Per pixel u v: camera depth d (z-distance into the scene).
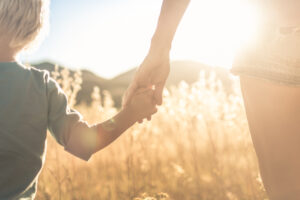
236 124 4.12
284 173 1.31
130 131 3.86
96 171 4.15
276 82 1.31
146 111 1.73
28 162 1.50
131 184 3.83
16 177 1.47
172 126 4.79
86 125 1.62
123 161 4.04
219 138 4.41
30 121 1.51
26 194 1.51
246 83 1.40
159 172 4.24
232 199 3.59
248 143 4.08
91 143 1.57
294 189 1.29
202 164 4.37
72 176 3.85
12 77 1.52
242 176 3.90
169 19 1.69
